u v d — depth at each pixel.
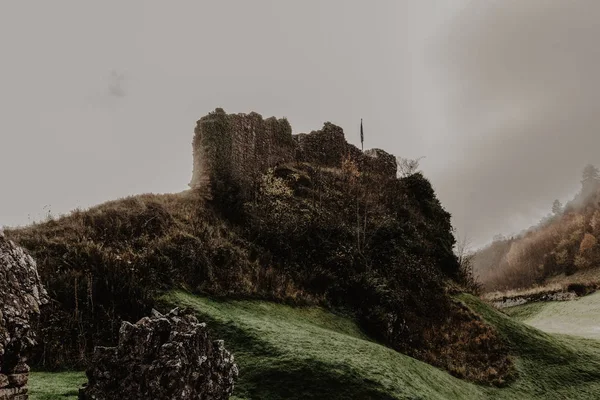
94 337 11.70
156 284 14.62
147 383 5.51
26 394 5.29
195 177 25.14
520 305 42.31
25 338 5.29
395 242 26.39
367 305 19.91
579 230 107.50
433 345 20.38
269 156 30.48
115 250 15.33
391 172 40.31
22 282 5.57
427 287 24.53
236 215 22.58
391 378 12.62
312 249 22.41
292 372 11.52
